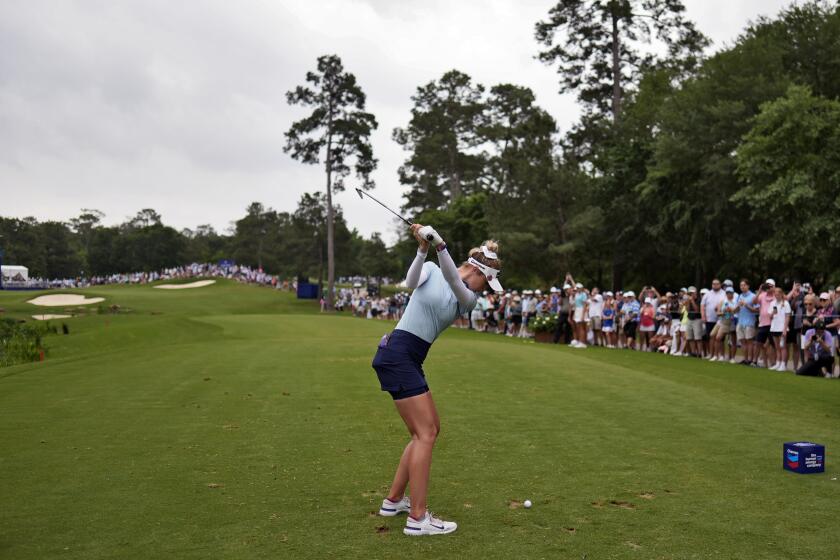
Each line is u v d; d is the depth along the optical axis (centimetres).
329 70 5781
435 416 468
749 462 620
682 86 3350
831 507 494
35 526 448
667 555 404
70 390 1020
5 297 5303
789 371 1445
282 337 2327
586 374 1188
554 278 4444
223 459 619
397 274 10075
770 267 3209
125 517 466
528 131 4528
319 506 493
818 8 2891
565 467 600
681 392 1013
